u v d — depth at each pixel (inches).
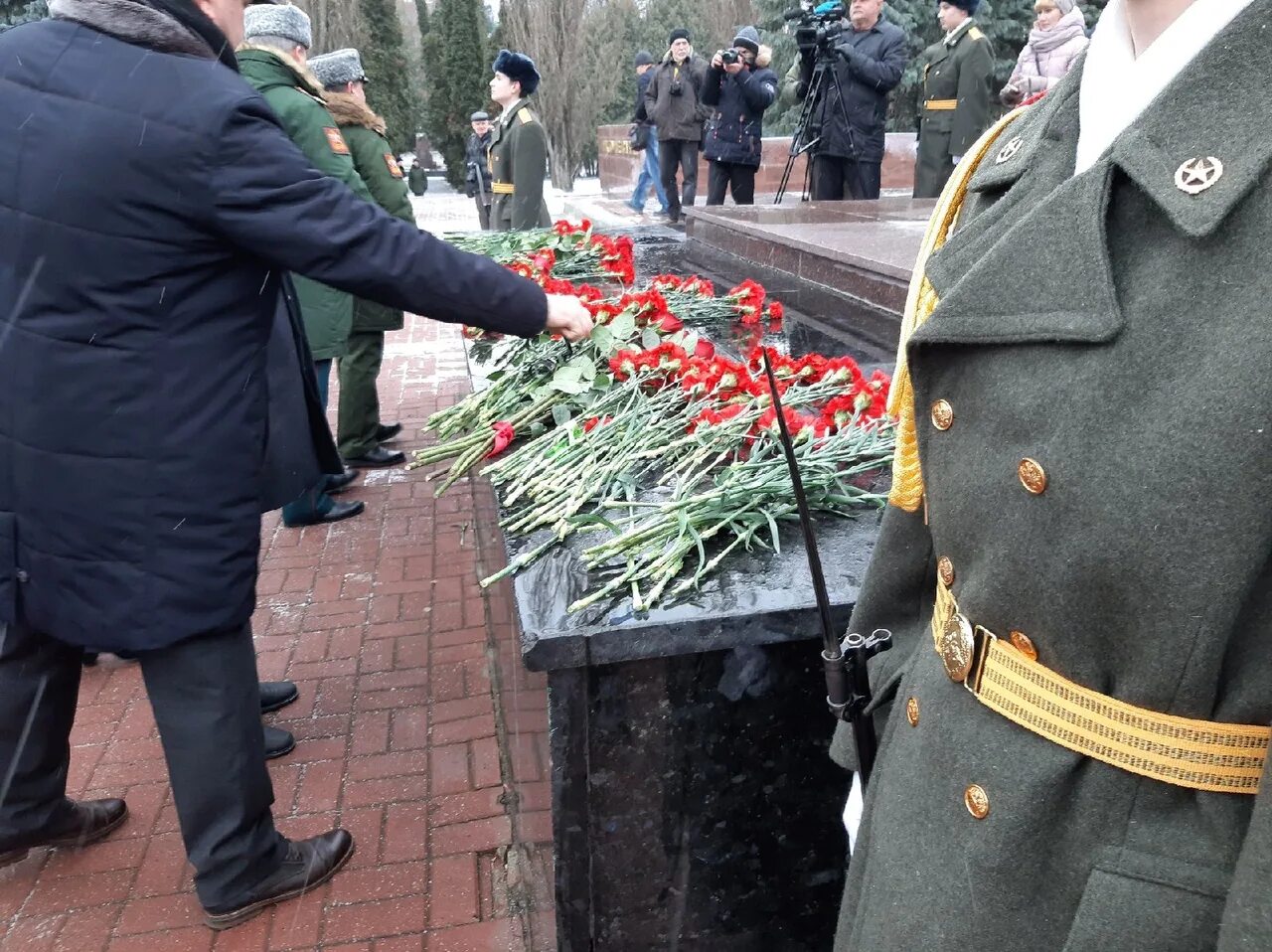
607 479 78.0
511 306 80.5
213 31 70.2
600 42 991.6
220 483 74.8
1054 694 33.5
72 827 99.9
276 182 68.4
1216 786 30.4
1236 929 26.7
